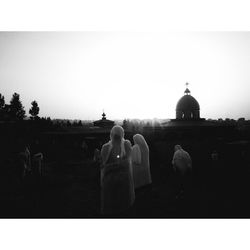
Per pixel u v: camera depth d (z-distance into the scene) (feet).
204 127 69.72
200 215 18.08
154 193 23.21
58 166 47.88
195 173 32.76
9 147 59.52
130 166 16.34
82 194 25.96
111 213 15.93
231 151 42.88
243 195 22.99
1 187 29.53
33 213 19.81
